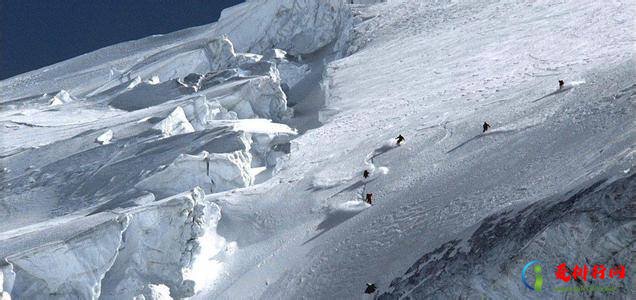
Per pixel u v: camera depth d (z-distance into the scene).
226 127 74.62
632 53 63.84
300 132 84.25
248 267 47.09
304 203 52.53
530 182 36.97
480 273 29.88
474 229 33.72
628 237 26.80
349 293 37.28
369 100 80.06
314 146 66.81
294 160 64.25
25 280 43.81
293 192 55.00
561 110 49.88
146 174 65.56
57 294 44.06
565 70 66.19
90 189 67.50
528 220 30.73
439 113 64.69
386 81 86.44
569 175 34.62
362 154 59.09
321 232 46.94
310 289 40.16
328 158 61.38
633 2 89.31
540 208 31.16
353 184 52.88
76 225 48.72
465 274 30.52
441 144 54.75
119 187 65.81
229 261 48.97
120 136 81.31
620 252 26.80
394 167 53.75
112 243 45.09
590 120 42.84
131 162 71.06
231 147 68.31
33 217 64.38
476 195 39.38
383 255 38.97
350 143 64.06
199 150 69.38
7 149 84.94
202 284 47.12
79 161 75.06
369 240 41.50
